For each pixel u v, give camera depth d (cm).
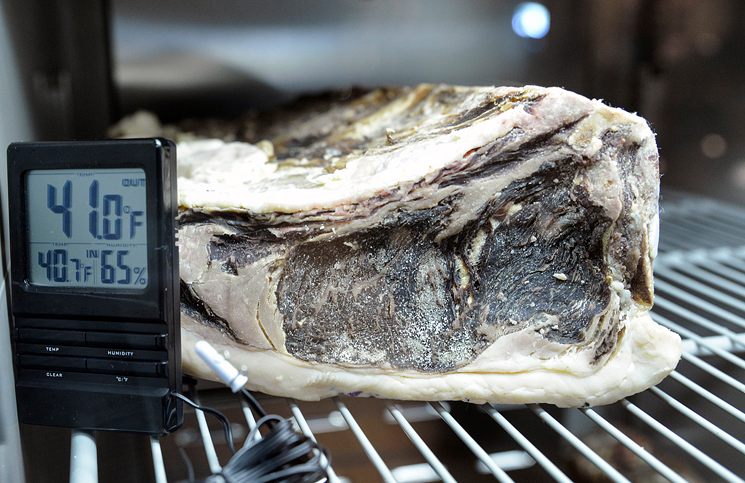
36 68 55
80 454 33
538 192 37
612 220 36
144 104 81
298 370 37
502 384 37
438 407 37
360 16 81
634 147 36
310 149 49
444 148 36
